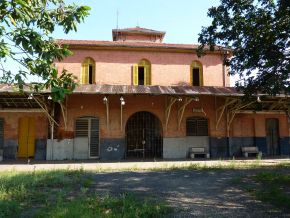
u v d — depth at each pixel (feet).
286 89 36.68
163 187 31.63
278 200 25.11
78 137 69.15
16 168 49.32
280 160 63.05
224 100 73.26
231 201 25.43
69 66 72.74
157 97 71.67
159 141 73.41
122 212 20.84
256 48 38.19
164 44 76.74
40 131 67.97
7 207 21.56
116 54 74.59
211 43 43.47
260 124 75.61
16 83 15.78
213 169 46.62
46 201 23.98
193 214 21.18
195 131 73.31
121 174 41.32
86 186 31.53
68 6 17.08
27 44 13.70
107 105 66.74
